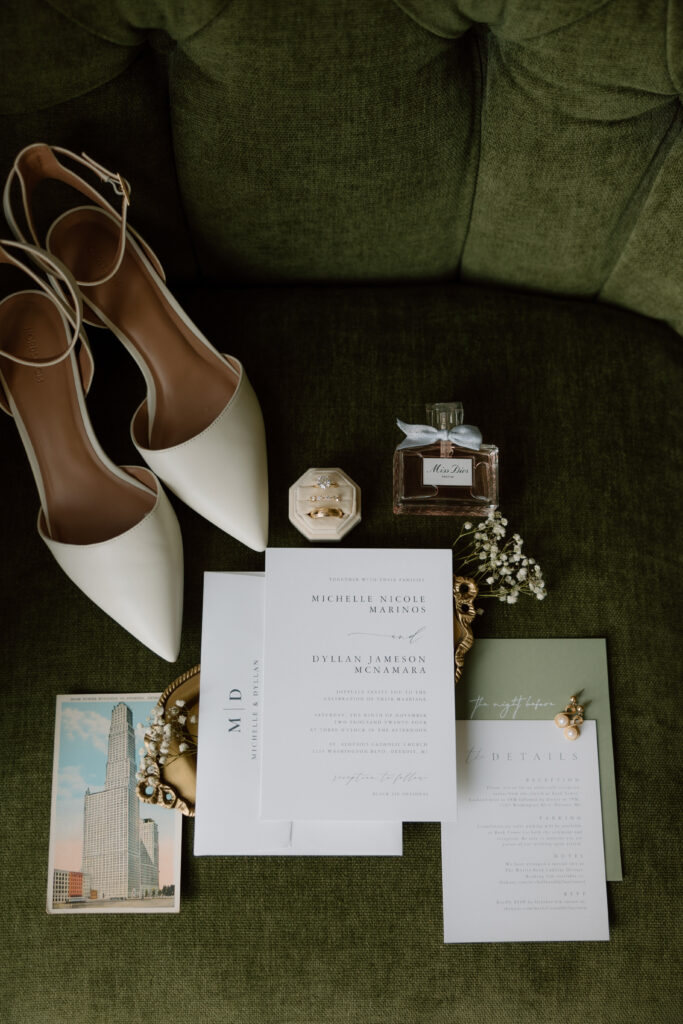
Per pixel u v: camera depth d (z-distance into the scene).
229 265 0.99
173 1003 0.85
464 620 0.90
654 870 0.88
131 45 0.81
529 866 0.88
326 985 0.85
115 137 0.86
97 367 0.99
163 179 0.90
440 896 0.87
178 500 0.96
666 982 0.86
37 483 0.90
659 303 0.99
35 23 0.76
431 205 0.92
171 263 0.99
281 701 0.88
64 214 0.90
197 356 0.95
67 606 0.92
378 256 0.98
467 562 0.94
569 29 0.77
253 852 0.86
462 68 0.83
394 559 0.91
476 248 0.98
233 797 0.87
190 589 0.93
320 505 0.91
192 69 0.81
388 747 0.87
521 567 0.94
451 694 0.88
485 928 0.87
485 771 0.90
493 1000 0.86
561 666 0.92
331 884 0.87
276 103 0.82
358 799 0.86
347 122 0.84
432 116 0.84
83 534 0.91
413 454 0.92
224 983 0.85
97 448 0.88
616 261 0.97
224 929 0.86
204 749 0.88
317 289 1.02
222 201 0.91
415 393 0.98
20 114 0.83
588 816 0.89
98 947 0.86
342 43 0.78
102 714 0.90
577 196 0.90
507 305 1.01
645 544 0.95
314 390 0.98
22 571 0.93
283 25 0.77
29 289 0.96
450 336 1.00
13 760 0.89
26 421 0.92
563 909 0.87
